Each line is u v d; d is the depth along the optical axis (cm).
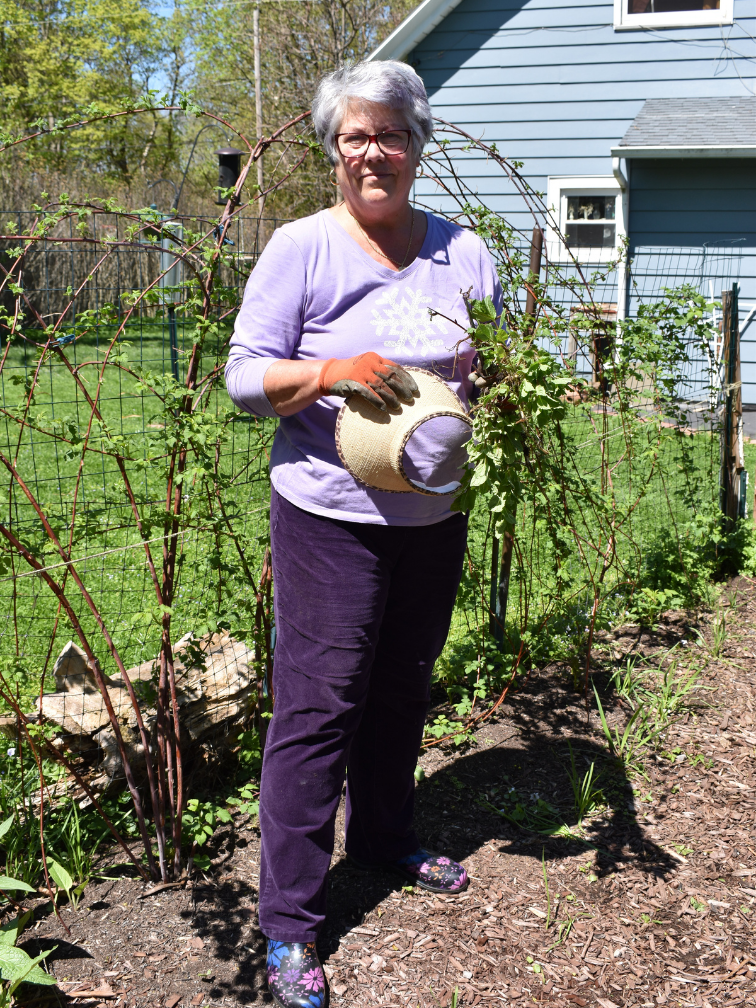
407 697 243
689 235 1107
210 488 280
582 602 432
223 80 2906
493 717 359
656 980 228
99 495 542
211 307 259
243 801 296
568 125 1145
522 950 238
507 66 1148
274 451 227
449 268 223
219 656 320
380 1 2228
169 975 227
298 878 223
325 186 1844
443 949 237
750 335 1094
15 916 244
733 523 547
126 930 241
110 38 3036
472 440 209
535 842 284
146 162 3097
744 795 309
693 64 1109
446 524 228
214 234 257
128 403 841
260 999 221
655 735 346
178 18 2989
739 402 552
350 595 213
